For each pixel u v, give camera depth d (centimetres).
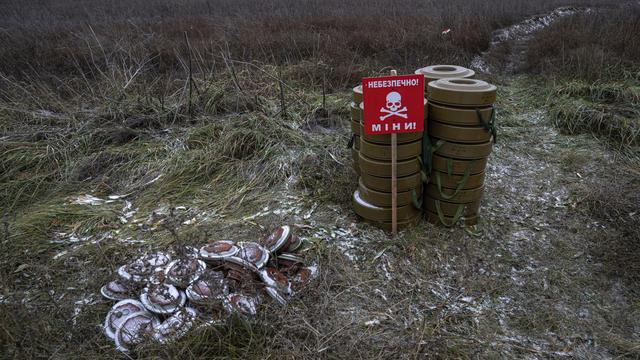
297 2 1274
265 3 1254
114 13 1169
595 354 261
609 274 318
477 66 775
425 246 335
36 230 351
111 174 434
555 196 410
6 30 882
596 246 345
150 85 605
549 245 349
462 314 284
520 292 303
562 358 257
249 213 376
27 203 404
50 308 278
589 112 536
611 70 643
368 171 333
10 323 256
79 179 432
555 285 310
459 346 260
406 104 304
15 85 577
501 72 749
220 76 620
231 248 291
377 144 321
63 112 541
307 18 996
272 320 264
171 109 527
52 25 962
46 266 313
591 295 302
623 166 460
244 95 547
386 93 300
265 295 278
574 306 294
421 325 272
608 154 484
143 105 536
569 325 279
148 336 244
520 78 717
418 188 342
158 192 408
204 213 378
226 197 399
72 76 668
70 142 466
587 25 882
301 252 323
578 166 460
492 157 478
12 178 428
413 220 351
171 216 365
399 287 302
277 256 303
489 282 310
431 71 376
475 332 271
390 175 328
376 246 333
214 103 536
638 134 496
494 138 330
